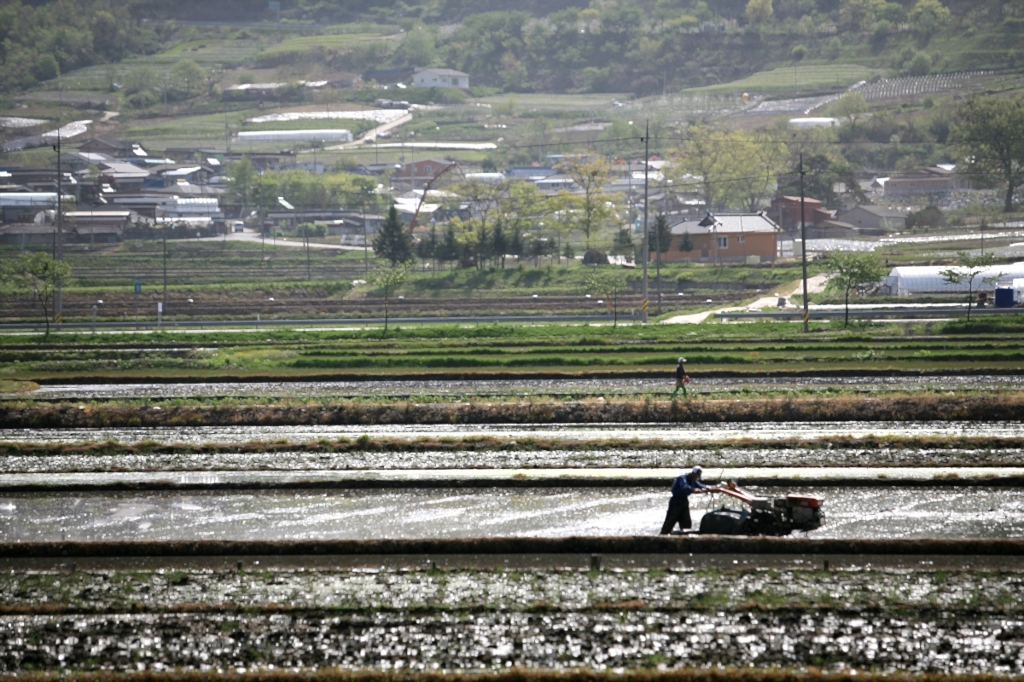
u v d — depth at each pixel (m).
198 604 120.19
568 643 110.31
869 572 127.12
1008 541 133.12
